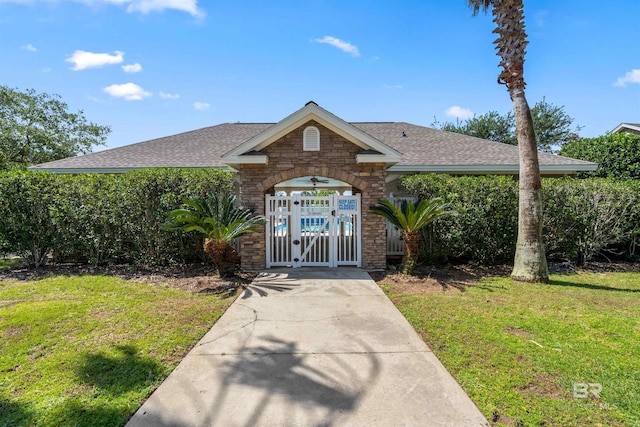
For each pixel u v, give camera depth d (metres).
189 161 13.00
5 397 3.29
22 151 27.92
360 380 3.59
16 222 9.05
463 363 4.01
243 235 9.40
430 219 8.60
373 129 17.41
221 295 6.86
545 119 35.84
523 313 5.82
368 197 9.51
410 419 2.95
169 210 9.03
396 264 10.38
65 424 2.89
